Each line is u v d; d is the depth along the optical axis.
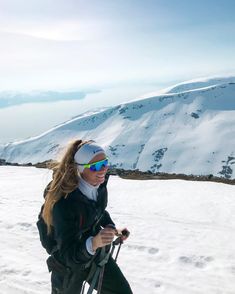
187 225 4.03
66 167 1.31
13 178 9.11
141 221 4.23
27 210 4.86
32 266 2.69
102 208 1.41
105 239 1.25
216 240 3.38
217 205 5.37
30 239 3.42
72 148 1.34
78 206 1.31
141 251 3.11
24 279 2.44
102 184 1.42
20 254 2.98
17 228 3.85
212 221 4.39
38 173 10.14
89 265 1.39
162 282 2.41
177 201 5.74
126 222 4.20
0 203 5.45
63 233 1.29
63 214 1.29
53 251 1.37
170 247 3.17
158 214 4.78
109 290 1.47
